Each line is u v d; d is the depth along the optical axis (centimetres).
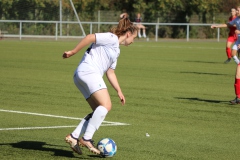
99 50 1942
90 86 1909
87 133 1897
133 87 4012
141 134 2388
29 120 2659
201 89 3988
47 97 3444
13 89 3775
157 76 4797
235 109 3127
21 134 2320
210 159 1973
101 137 2305
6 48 8069
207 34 13138
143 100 3391
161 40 11894
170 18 13088
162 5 13038
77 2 12912
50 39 11112
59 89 3825
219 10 14138
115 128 2506
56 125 2550
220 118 2834
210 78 4738
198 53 7994
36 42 9912
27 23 11231
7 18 11206
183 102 3344
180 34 12962
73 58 6612
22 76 4569
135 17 12862
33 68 5253
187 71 5303
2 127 2466
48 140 2214
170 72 5169
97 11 13062
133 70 5278
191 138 2333
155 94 3669
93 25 12269
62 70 5122
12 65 5506
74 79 1973
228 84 4338
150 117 2817
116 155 1988
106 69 1970
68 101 3303
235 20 4909
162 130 2489
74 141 1906
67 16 11544
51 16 11400
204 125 2636
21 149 2044
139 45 9831
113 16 12888
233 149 2144
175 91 3841
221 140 2308
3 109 2967
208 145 2205
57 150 2044
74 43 9744
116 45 1948
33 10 11331
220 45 10275
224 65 6097
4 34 11025
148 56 7181
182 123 2675
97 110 1892
